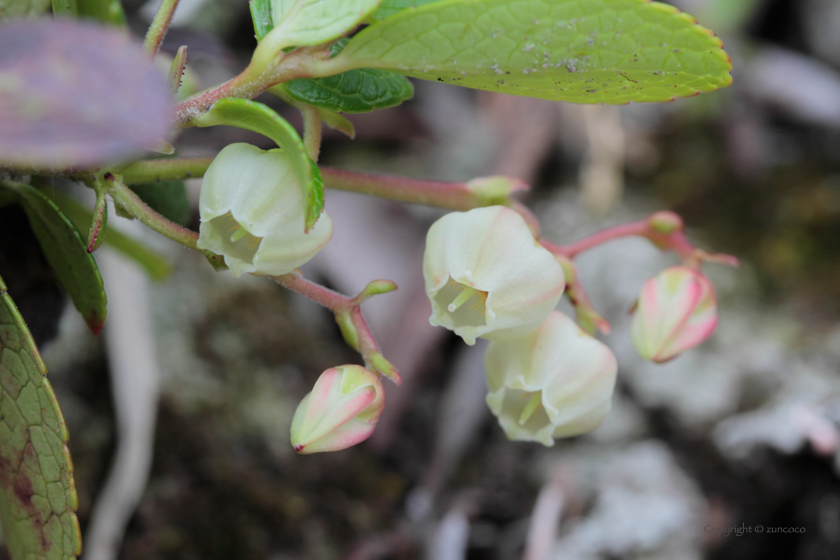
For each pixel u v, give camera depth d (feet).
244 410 0.40
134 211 0.26
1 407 0.27
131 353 0.36
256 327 0.42
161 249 0.42
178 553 0.37
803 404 0.42
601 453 0.43
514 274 0.27
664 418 0.44
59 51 0.22
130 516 0.36
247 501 0.38
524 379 0.29
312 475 0.39
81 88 0.22
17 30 0.22
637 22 0.25
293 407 0.41
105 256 0.36
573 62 0.26
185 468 0.38
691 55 0.25
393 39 0.26
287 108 0.44
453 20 0.25
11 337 0.26
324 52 0.26
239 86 0.26
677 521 0.41
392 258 0.45
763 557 0.42
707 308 0.30
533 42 0.25
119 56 0.22
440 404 0.43
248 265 0.26
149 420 0.36
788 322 0.48
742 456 0.42
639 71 0.26
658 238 0.31
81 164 0.26
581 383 0.29
